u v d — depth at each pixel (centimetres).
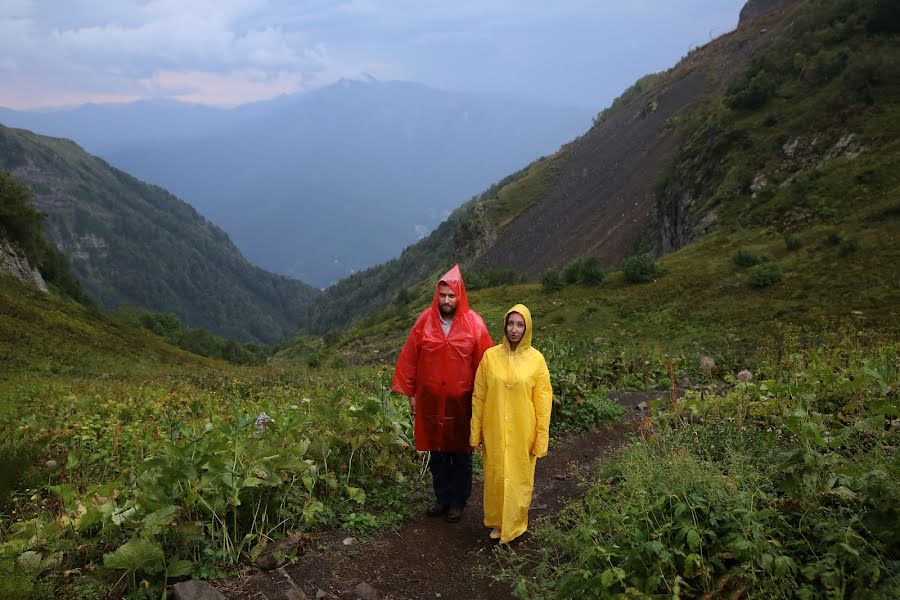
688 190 6056
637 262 4462
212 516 401
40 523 396
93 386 1672
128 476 486
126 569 342
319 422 592
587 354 1196
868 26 5594
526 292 5184
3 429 909
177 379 1848
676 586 280
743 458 372
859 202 4056
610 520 355
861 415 455
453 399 468
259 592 356
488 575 398
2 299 3756
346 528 450
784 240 4019
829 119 5009
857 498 304
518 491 438
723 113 6288
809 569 278
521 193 10962
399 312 6856
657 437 490
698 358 1233
